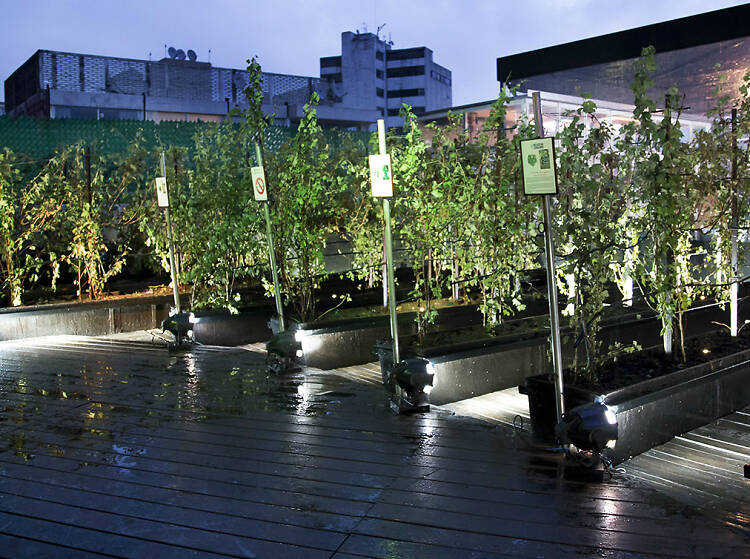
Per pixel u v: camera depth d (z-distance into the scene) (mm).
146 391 5324
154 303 8492
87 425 4449
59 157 9336
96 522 3004
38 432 4312
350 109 36844
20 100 32438
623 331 5465
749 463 3439
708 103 10797
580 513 2992
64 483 3453
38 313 7730
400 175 5980
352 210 8164
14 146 10242
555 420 3865
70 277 10320
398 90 70750
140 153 9820
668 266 4668
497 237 5848
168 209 7215
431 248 6074
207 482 3436
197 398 5090
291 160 6508
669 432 3982
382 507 3098
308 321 6574
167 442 4078
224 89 34000
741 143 6012
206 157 8227
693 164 5176
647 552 2635
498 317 6547
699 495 3254
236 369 6070
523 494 3207
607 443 3424
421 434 4148
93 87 30922
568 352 5723
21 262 9211
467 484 3346
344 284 8984
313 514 3041
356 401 4945
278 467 3629
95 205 8938
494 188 5855
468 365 5098
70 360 6559
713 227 5539
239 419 4531
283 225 6598
